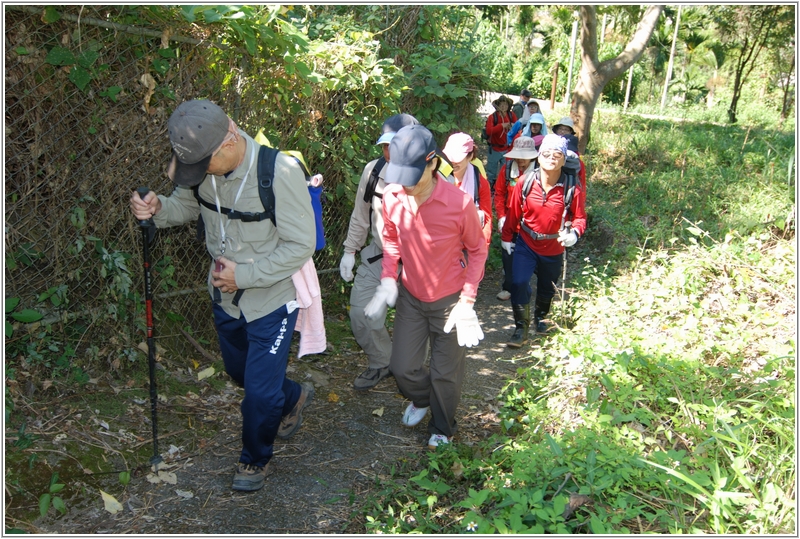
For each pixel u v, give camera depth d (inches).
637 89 1397.6
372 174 166.6
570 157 207.2
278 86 183.9
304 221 120.0
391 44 267.1
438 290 138.4
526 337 220.2
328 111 213.5
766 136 618.8
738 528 103.2
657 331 184.1
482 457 143.9
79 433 137.2
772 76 1230.3
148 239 129.5
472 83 288.5
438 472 141.2
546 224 208.8
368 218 172.2
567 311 227.0
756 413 131.6
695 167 440.8
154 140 160.1
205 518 122.4
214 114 111.2
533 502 103.0
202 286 183.2
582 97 507.2
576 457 117.9
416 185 125.0
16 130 139.8
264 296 124.9
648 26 490.9
